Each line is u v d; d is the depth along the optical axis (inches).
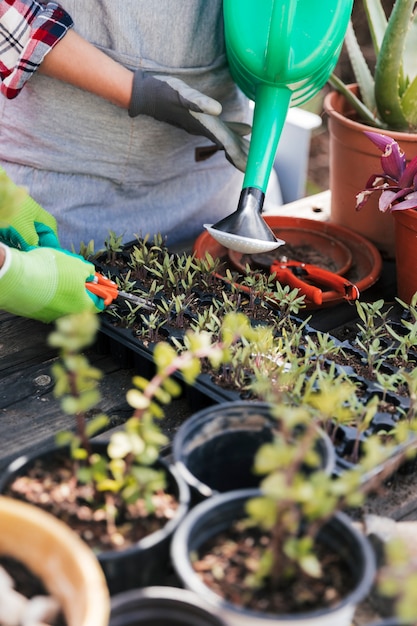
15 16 51.1
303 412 27.2
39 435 40.9
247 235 48.7
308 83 53.7
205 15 58.1
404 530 34.7
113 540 29.8
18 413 42.5
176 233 68.6
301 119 76.4
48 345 48.8
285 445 27.0
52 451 32.6
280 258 59.9
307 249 61.7
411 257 52.1
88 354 48.5
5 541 27.4
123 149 62.1
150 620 26.0
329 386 38.0
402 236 52.1
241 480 35.6
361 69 63.9
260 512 25.1
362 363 45.4
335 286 53.5
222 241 49.4
